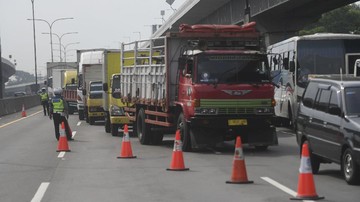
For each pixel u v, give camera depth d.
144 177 12.78
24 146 20.66
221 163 14.97
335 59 23.09
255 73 16.92
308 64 23.19
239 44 17.72
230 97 16.62
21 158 16.86
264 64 17.03
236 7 41.38
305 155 9.86
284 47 25.55
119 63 27.52
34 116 44.31
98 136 24.69
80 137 24.17
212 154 17.02
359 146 10.62
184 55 17.53
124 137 16.61
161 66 18.67
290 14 39.44
